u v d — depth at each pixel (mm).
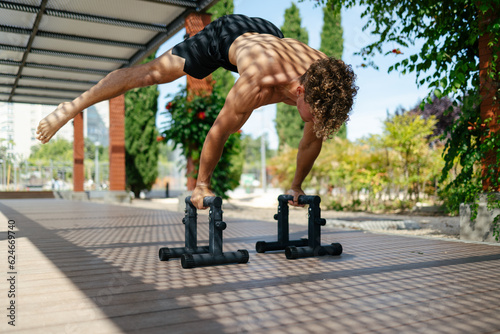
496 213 3430
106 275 2223
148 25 7941
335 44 18188
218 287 1949
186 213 2742
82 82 11586
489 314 1525
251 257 2795
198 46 2330
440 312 1549
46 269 2377
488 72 3496
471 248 3107
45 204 10625
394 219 6453
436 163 8469
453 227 5543
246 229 4465
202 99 8062
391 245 3273
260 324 1420
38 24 7711
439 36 3818
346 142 10445
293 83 2100
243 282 2053
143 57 9367
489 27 3387
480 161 3951
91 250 3086
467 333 1328
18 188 18906
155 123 19344
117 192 11953
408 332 1339
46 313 1542
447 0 3807
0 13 7324
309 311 1565
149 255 2875
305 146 2592
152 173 19266
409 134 8492
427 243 3383
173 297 1772
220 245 2516
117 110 12148
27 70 10562
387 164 9367
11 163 18516
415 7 4066
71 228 4633
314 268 2396
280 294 1818
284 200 3000
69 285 1988
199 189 2525
